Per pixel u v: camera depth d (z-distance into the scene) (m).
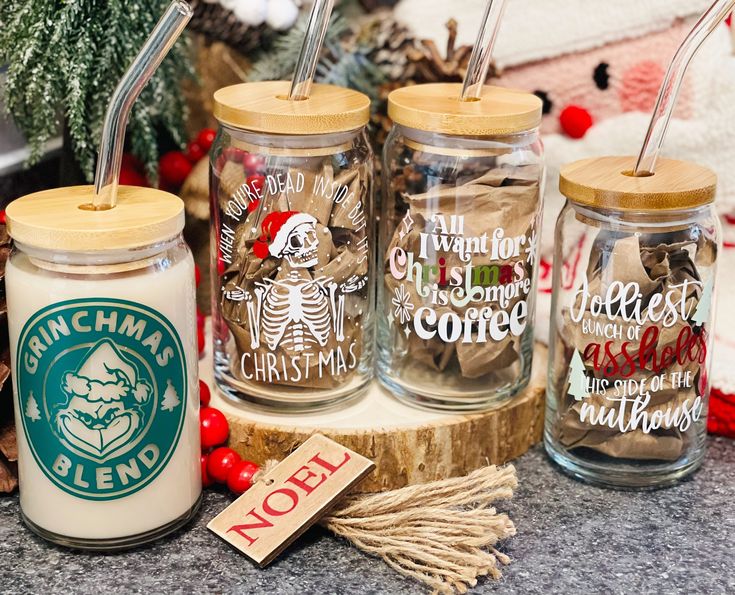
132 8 0.80
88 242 0.60
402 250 0.75
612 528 0.71
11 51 0.78
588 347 0.72
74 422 0.63
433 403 0.77
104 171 0.64
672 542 0.70
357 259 0.74
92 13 0.79
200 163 0.90
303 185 0.71
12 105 0.79
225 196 0.73
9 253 0.68
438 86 0.80
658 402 0.73
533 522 0.72
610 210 0.70
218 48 0.96
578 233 0.73
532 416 0.81
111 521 0.66
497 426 0.78
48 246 0.61
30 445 0.66
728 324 0.87
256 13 0.90
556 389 0.77
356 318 0.75
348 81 0.93
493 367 0.76
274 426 0.75
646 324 0.71
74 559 0.67
